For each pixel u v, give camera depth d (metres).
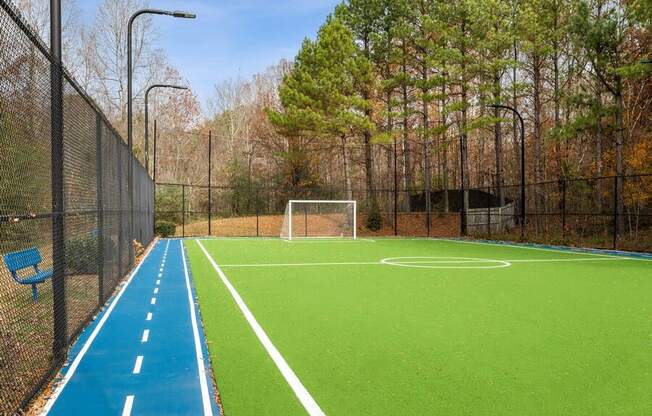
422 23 32.25
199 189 46.06
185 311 8.33
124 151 12.49
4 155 4.66
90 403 4.39
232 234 35.09
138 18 36.66
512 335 6.84
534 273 13.69
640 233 26.62
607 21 24.00
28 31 4.36
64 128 6.16
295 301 9.34
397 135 35.03
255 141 49.56
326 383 4.90
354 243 26.56
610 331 7.08
